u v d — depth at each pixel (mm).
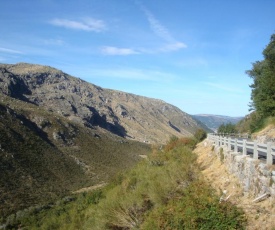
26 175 114875
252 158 11453
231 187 11945
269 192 9070
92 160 173000
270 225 8188
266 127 25391
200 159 20875
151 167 23109
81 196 51531
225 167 14719
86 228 17922
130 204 14953
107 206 15664
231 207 9508
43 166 133750
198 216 9422
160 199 13641
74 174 142625
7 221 66500
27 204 88125
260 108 27641
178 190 13625
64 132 188125
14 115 167000
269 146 9672
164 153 26672
